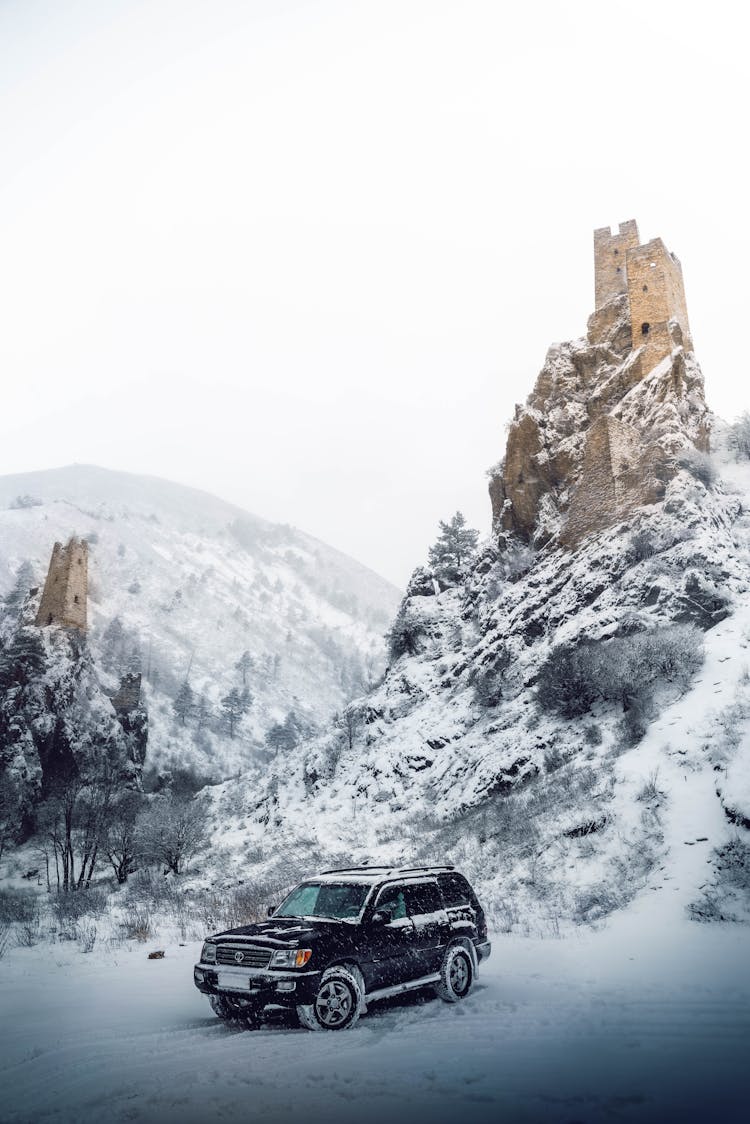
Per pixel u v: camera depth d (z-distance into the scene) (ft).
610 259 165.17
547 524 143.84
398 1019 28.91
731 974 32.53
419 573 178.09
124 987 39.11
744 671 79.15
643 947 39.75
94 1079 22.04
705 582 100.53
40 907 83.15
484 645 131.95
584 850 60.23
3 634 320.50
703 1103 18.03
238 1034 27.63
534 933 47.78
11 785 180.45
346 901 32.68
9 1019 31.63
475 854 70.79
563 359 160.04
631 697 84.53
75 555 279.49
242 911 63.31
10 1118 18.97
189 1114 18.66
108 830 109.91
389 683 154.51
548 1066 21.42
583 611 115.55
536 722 98.73
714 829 53.93
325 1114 18.31
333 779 134.72
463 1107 18.40
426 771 114.32
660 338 145.18
